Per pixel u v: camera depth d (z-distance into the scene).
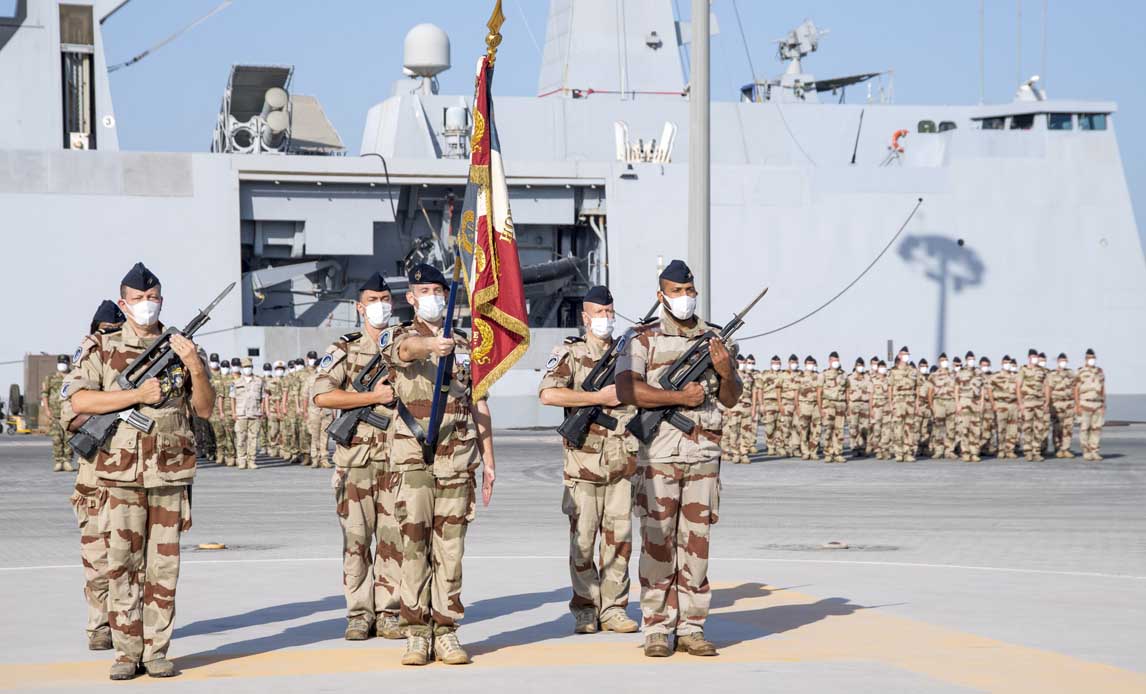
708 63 17.33
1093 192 41.91
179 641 8.59
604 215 39.09
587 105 40.75
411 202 37.81
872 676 7.20
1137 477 24.95
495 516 17.44
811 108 42.84
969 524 16.42
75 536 14.80
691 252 17.39
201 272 35.53
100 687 7.03
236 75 36.12
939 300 40.78
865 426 31.59
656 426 8.02
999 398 30.70
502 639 8.70
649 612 8.01
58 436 25.23
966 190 40.97
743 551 13.57
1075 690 6.82
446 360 7.89
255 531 15.45
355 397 8.96
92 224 35.06
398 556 8.85
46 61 36.38
